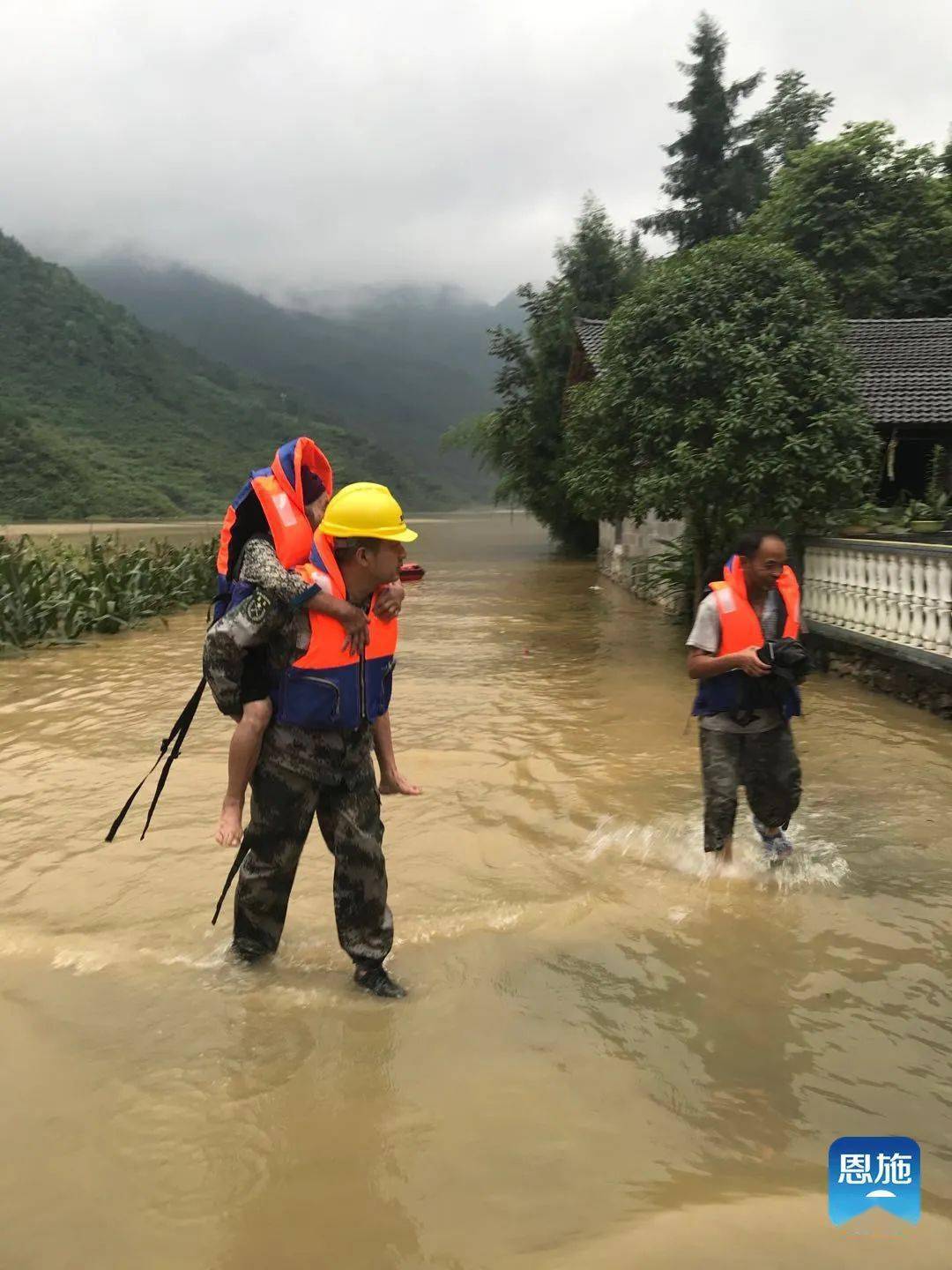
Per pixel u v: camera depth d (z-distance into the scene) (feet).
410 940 12.49
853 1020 10.56
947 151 81.66
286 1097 9.12
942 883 14.39
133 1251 7.25
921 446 49.78
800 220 75.36
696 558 36.19
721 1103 9.06
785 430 31.04
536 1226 7.45
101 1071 9.54
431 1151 8.37
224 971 11.60
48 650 37.29
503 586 65.57
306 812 11.03
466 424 119.96
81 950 12.14
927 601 25.62
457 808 17.90
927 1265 6.98
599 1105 9.02
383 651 11.09
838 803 18.10
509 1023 10.48
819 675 31.58
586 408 36.01
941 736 23.03
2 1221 7.54
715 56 114.32
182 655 35.94
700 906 13.61
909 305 76.28
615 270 96.58
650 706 26.48
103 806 17.93
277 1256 7.18
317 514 11.07
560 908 13.44
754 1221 7.43
